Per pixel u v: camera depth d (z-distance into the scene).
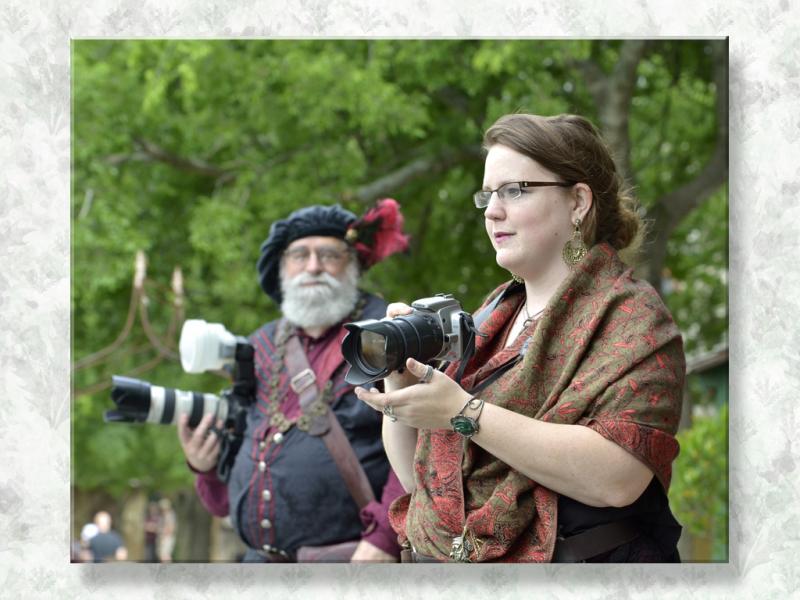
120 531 27.94
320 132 13.91
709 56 13.35
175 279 12.22
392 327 3.55
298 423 6.02
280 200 14.14
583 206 3.87
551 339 3.73
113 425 20.47
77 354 16.19
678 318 16.95
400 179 14.52
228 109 14.72
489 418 3.52
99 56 14.61
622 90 12.83
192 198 16.17
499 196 3.88
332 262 6.41
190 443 6.41
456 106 14.64
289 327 6.41
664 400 3.51
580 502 3.67
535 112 12.98
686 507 10.64
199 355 6.27
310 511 5.90
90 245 14.51
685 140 15.46
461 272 15.76
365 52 13.36
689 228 16.89
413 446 4.20
